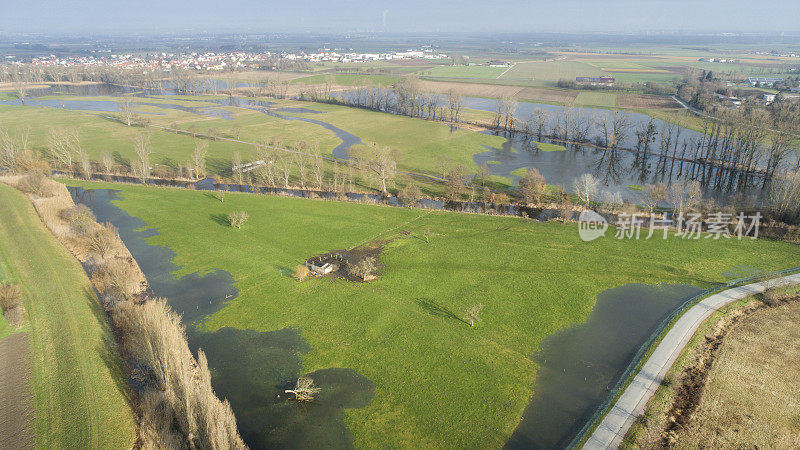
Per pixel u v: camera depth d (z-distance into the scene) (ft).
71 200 384.68
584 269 277.64
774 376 188.55
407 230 334.24
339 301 244.63
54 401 177.88
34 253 291.38
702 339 212.64
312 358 203.72
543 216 372.38
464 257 291.99
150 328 187.21
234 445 148.36
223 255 295.48
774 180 392.47
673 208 385.09
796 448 156.15
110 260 275.59
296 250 302.45
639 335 219.00
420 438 163.84
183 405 158.71
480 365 199.31
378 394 183.52
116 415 173.17
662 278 267.80
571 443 160.45
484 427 168.14
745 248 300.61
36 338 214.07
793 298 243.60
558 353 207.21
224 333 220.43
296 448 160.25
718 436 161.38
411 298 247.50
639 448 157.17
